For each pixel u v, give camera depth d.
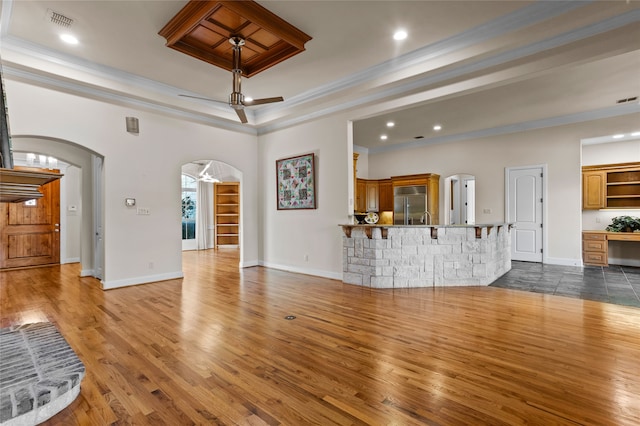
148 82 4.52
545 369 2.40
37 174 1.46
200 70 4.21
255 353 2.70
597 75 4.38
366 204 8.98
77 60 3.87
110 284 4.89
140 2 2.84
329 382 2.25
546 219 6.70
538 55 3.29
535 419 1.84
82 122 4.61
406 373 2.36
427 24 3.21
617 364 2.47
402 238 4.93
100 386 2.21
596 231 6.53
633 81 4.59
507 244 6.08
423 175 7.93
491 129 7.28
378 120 6.52
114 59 3.91
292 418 1.87
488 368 2.43
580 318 3.49
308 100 4.99
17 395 1.86
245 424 1.82
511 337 2.99
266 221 6.74
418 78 3.94
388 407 1.97
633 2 2.64
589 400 2.02
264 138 6.73
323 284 5.16
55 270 6.46
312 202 5.79
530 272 5.91
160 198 5.45
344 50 3.71
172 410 1.95
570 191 6.43
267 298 4.36
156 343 2.90
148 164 5.30
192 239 10.30
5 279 5.63
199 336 3.06
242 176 6.63
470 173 7.62
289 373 2.38
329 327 3.28
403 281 4.93
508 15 3.05
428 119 6.48
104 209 4.85
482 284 5.00
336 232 5.49
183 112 5.37
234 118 5.83
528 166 6.86
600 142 6.84
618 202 6.79
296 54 3.72
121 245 5.01
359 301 4.20
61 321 3.48
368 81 4.23
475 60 3.54
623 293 4.50
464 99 5.33
